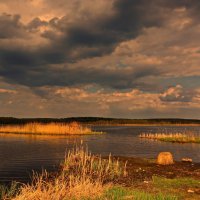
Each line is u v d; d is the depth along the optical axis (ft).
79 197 52.54
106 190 57.88
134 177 78.59
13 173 84.48
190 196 57.31
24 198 50.52
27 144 164.25
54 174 83.10
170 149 150.41
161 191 61.00
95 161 98.73
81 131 258.78
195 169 89.45
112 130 406.41
